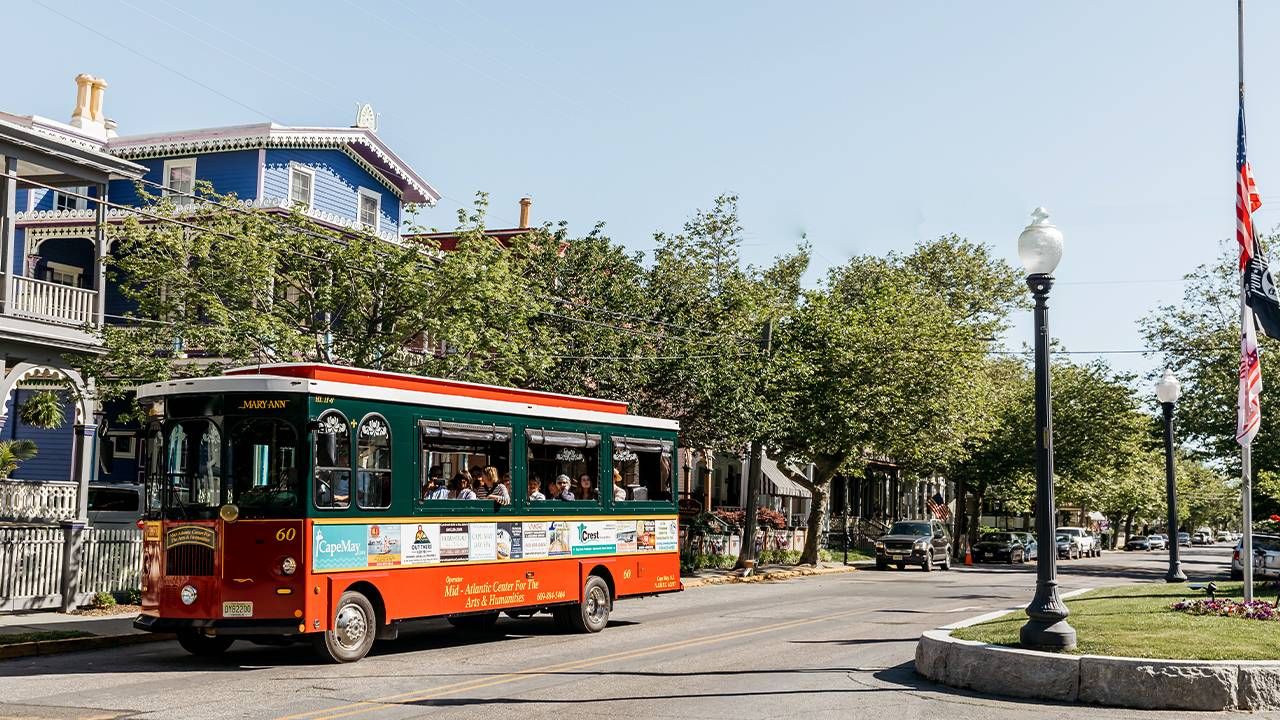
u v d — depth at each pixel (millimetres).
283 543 14633
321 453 14906
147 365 22344
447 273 24109
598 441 20109
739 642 17781
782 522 50312
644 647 17172
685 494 48594
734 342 33875
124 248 25156
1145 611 16547
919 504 77688
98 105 37062
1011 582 35094
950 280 63094
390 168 38906
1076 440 58031
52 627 18250
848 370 39344
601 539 19938
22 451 26312
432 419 16719
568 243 33125
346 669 14555
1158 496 91438
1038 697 12094
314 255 24438
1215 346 46562
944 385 40469
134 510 30359
